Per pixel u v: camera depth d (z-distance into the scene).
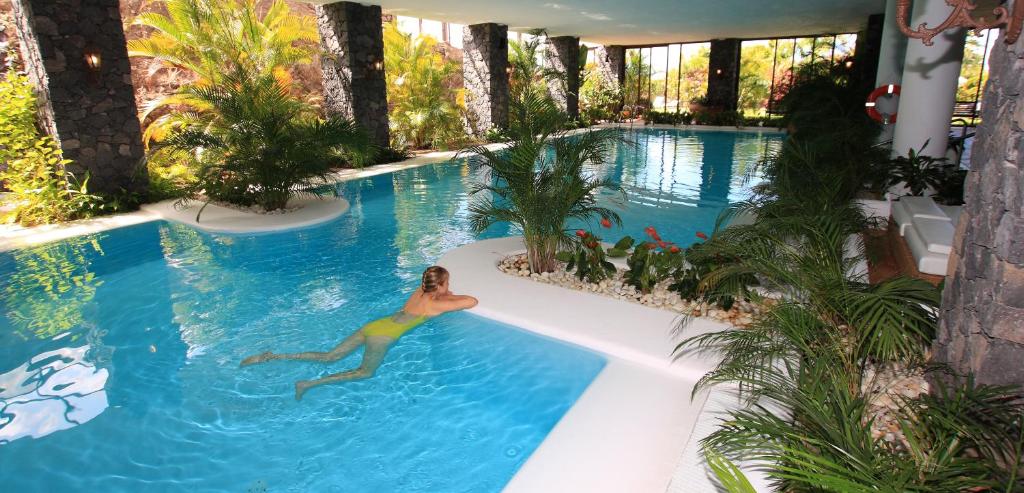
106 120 9.08
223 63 11.98
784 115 20.16
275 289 5.92
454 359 4.26
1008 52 2.37
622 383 3.66
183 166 10.94
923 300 3.00
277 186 9.00
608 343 4.13
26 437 3.44
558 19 16.41
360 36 13.16
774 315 2.93
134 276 6.35
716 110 24.19
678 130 22.47
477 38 17.41
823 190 5.26
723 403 3.16
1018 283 2.27
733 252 3.60
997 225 2.37
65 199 8.74
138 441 3.40
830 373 2.39
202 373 4.19
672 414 3.30
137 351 4.56
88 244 7.54
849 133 8.35
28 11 8.20
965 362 2.62
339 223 8.65
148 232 8.13
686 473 2.57
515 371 4.09
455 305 4.90
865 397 2.54
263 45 12.58
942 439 2.11
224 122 9.84
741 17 16.44
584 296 5.13
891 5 9.84
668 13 15.34
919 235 5.12
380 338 4.56
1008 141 2.30
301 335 4.82
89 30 8.72
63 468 3.16
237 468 3.16
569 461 2.89
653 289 5.21
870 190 7.88
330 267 6.61
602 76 26.88
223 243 7.58
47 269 6.58
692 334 4.25
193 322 5.11
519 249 6.66
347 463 3.19
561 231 5.61
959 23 2.60
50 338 4.80
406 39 16.25
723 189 11.20
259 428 3.51
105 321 5.14
